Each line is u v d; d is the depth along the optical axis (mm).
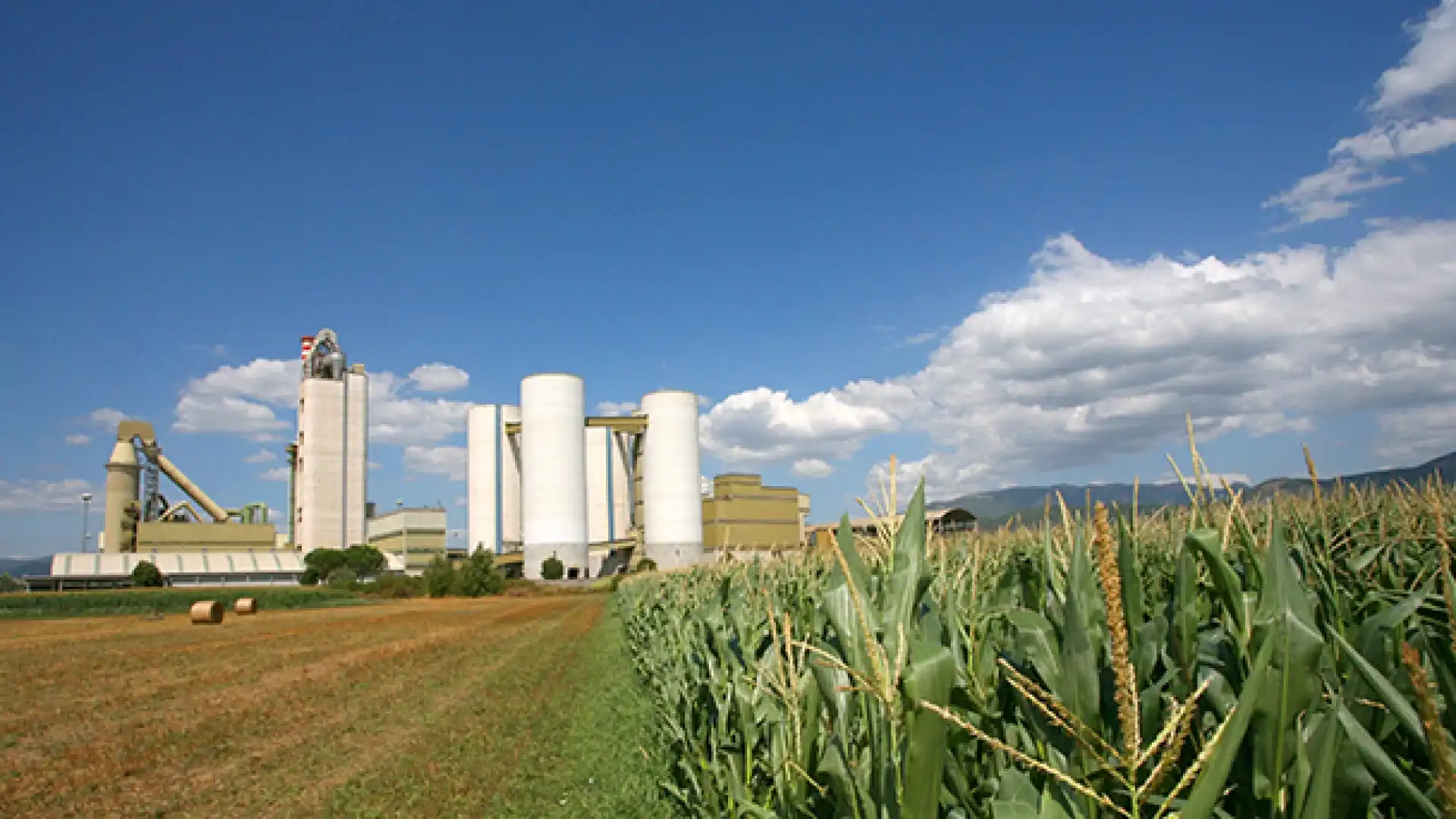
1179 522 3475
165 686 19375
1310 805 1786
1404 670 2158
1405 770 2113
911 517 2574
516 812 8492
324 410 113625
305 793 9711
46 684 19922
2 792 10055
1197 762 1662
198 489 119125
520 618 43219
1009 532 7523
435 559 80312
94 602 59406
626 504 110562
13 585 91750
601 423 92812
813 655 2857
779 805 4723
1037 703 1908
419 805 9039
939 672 2057
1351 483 4617
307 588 87750
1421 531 3957
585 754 10484
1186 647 2252
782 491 97562
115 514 105000
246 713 15234
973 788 2768
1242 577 3381
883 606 2822
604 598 68625
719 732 6227
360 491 115562
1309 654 1903
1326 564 2955
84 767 11305
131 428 110375
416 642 29188
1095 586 2566
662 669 11641
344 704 15969
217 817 8977
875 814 2584
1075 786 1748
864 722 2721
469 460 105062
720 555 14273
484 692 16578
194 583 99812
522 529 96812
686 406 92688
